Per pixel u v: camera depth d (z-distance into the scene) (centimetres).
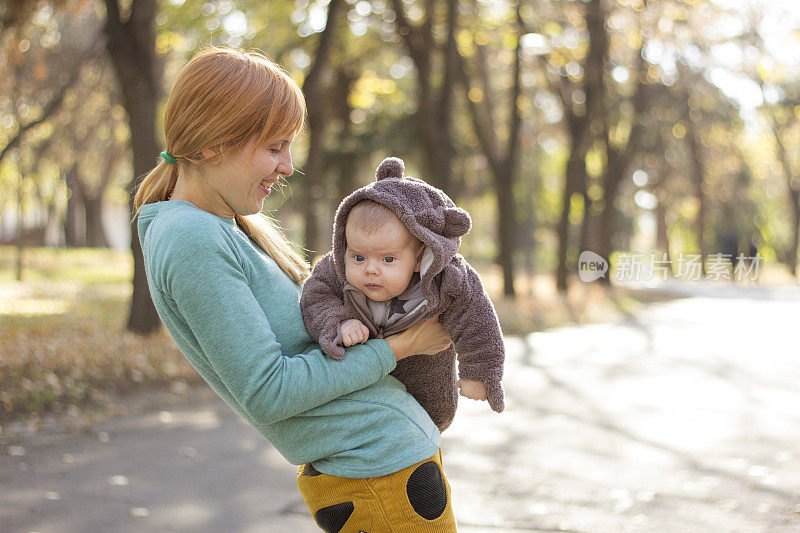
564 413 768
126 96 1080
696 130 2852
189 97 185
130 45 1072
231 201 193
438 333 195
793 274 3488
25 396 745
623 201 3850
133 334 1111
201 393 838
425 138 1581
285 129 190
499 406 189
